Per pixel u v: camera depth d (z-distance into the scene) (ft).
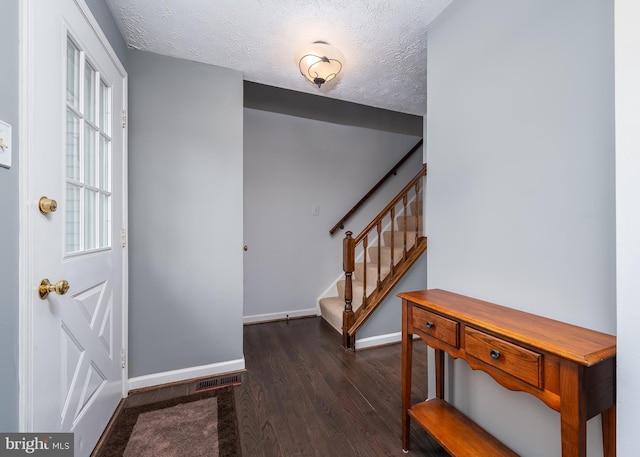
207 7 4.84
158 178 6.14
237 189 6.81
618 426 2.44
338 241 11.62
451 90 4.85
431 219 5.32
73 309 3.75
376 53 6.18
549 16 3.42
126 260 5.65
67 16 3.53
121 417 5.04
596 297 3.00
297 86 7.70
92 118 4.38
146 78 6.06
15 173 2.70
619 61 2.44
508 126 3.90
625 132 2.40
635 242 2.33
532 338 2.80
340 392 5.87
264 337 8.87
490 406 4.15
